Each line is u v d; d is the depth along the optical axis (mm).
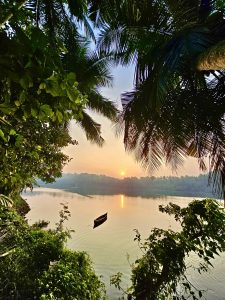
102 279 7535
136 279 4066
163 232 4125
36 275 4430
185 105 4852
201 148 4898
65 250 5734
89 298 4203
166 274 3803
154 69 4312
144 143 5617
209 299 6355
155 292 3814
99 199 35562
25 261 4773
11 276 4227
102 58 7699
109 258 9375
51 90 1715
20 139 2232
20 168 4320
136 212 21812
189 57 3654
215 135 4695
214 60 3021
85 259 5703
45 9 4328
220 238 3789
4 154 2451
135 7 4473
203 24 4320
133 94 5566
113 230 13953
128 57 5465
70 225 14859
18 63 1565
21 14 1760
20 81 1564
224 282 7262
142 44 4789
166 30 4473
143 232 13695
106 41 5355
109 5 4746
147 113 5012
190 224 4031
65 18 4750
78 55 7426
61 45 2385
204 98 4770
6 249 5184
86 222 16094
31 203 25375
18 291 3912
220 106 4688
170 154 5332
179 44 3662
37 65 1632
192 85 4918
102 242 11539
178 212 4316
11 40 1568
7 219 6375
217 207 4043
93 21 5254
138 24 4621
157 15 4383
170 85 4480
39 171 7695
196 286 7012
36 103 1765
